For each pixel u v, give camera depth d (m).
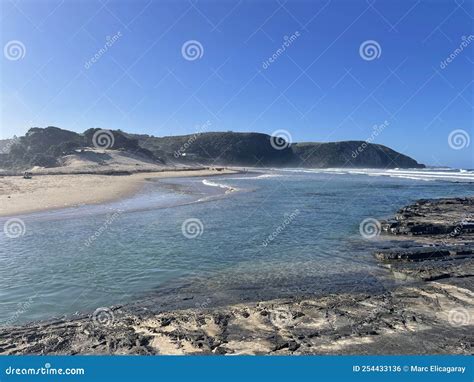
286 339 8.25
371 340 8.18
